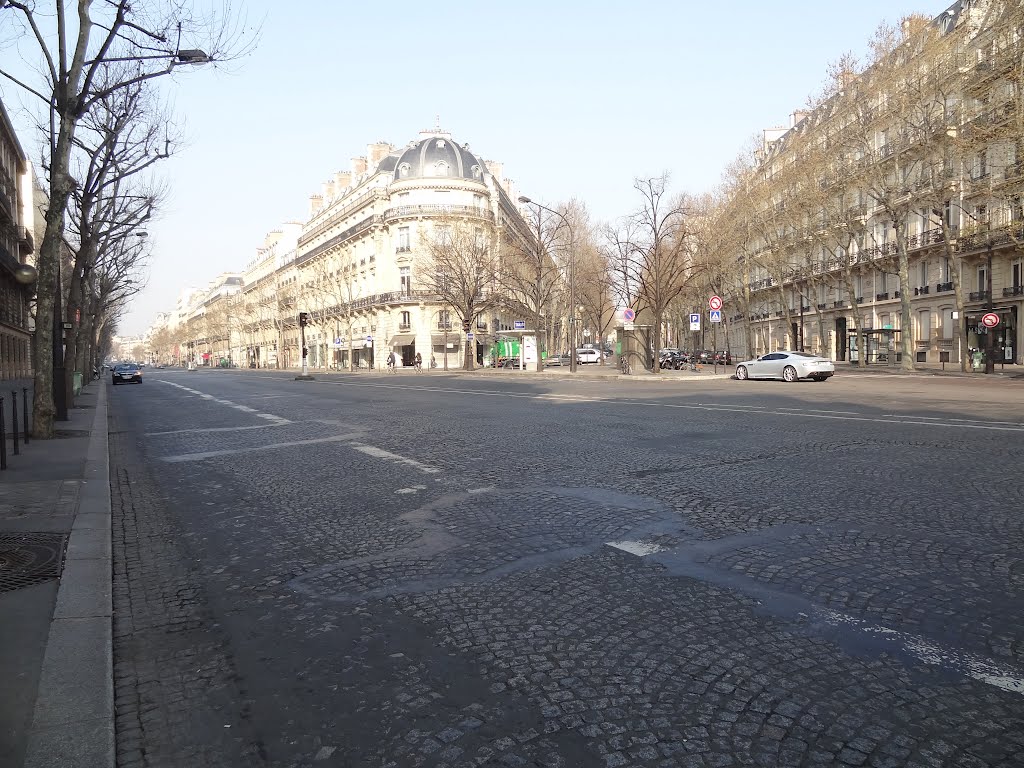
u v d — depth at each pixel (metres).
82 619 3.46
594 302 60.00
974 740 2.27
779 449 8.21
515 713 2.53
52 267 11.73
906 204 31.95
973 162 33.91
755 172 44.34
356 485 6.89
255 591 3.95
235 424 13.83
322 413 15.54
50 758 2.25
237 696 2.75
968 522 4.78
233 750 2.37
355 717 2.55
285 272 97.62
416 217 60.62
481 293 50.47
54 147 12.34
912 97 29.27
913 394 16.75
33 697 2.65
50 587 3.95
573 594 3.68
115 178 17.52
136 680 2.90
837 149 34.81
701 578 3.86
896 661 2.82
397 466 7.91
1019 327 33.81
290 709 2.63
